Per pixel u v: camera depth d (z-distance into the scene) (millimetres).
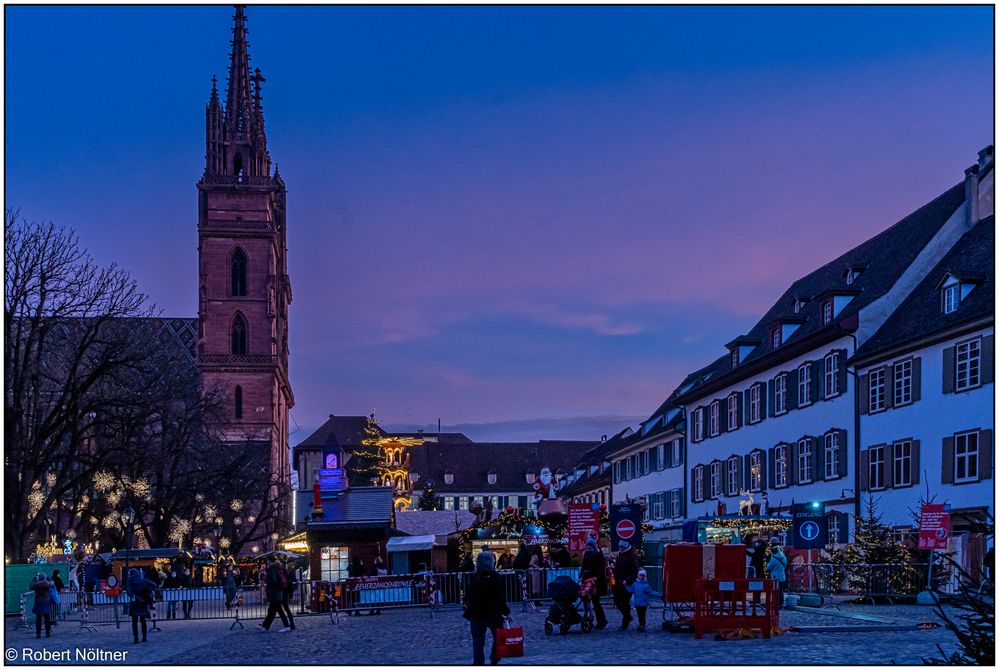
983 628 12320
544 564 38031
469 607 18859
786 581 32312
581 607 32719
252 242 135500
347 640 26797
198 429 71875
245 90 138750
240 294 134750
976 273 43031
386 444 74188
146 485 67250
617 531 31344
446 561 45750
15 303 49219
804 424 53688
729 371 63031
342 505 47750
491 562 18922
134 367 52750
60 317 50531
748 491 60375
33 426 51625
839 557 34375
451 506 164125
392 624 31547
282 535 88750
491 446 170750
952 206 49781
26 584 42719
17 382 48969
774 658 18844
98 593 42844
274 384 133750
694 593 23672
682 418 73062
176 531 73750
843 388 49719
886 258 52750
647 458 80938
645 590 24906
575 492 107438
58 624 38688
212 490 74000
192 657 24422
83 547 68312
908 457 44344
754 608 22859
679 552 24453
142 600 29500
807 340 52750
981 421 39719
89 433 60125
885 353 45969
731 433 63281
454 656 21688
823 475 51469
